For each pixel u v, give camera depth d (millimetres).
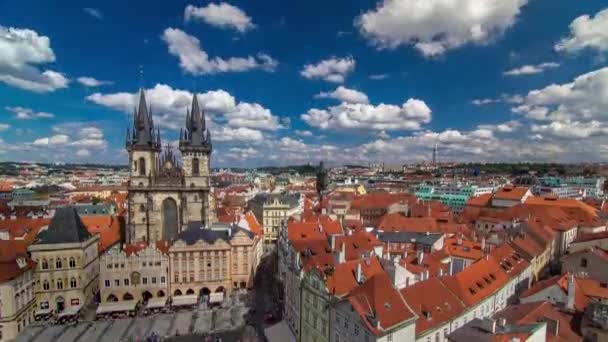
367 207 191875
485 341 40219
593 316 48625
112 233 129250
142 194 131875
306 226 96000
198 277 102688
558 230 112688
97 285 104250
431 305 57656
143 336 79438
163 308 94312
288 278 80438
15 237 110125
